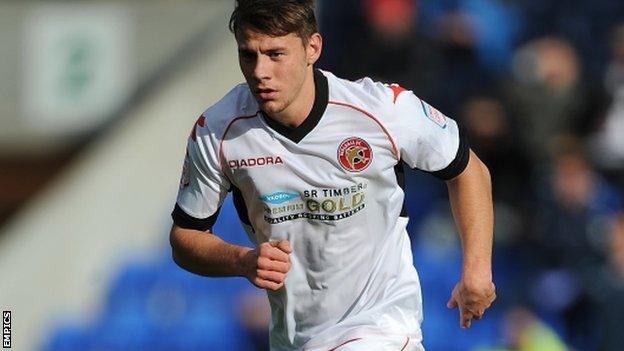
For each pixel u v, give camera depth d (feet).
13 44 171.12
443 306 119.55
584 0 158.61
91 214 142.92
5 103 171.53
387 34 139.44
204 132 51.62
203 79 146.51
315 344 53.26
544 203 128.26
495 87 137.49
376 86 51.65
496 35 153.28
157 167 144.46
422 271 122.21
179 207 53.31
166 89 151.64
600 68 150.20
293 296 53.31
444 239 131.75
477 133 129.70
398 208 52.65
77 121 170.60
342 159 50.67
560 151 130.52
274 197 51.34
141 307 129.39
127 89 169.27
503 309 121.60
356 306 53.06
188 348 121.90
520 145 131.03
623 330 114.52
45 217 143.33
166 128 145.59
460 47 139.54
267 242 49.06
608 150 136.87
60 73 170.81
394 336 52.26
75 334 127.34
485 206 53.31
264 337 115.65
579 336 119.65
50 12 171.12
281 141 50.65
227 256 50.65
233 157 51.19
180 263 53.93
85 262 139.95
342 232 51.80
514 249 128.06
